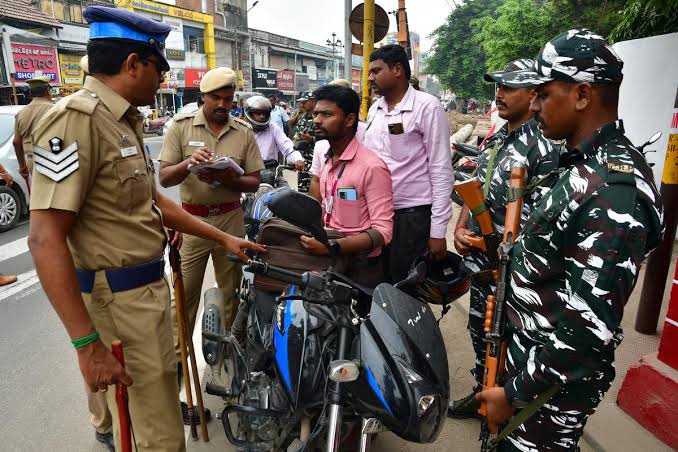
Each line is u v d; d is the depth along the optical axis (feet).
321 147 10.96
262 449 6.57
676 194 10.48
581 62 4.38
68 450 8.54
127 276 5.99
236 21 134.21
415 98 9.97
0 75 59.41
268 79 147.02
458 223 9.45
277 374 6.08
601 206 4.19
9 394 10.13
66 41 75.31
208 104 9.90
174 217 7.57
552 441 5.12
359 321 5.66
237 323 9.02
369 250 7.65
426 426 4.97
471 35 116.47
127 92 5.84
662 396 8.07
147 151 6.59
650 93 17.52
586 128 4.55
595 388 4.88
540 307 4.82
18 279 16.43
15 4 66.08
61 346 12.10
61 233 5.18
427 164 10.22
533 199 6.69
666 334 8.25
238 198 10.53
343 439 5.92
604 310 4.19
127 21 5.61
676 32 16.92
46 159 5.11
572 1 39.81
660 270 10.96
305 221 5.80
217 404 9.77
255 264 5.86
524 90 8.02
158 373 6.29
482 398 5.12
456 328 13.19
